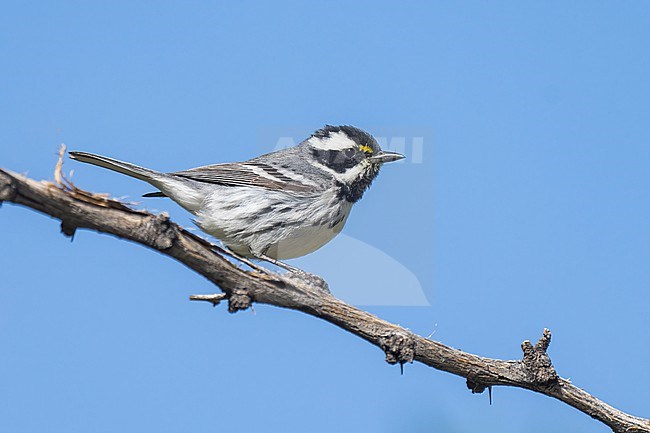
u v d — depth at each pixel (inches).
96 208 308.0
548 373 372.8
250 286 341.1
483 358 374.3
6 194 291.6
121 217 312.8
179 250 323.6
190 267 330.6
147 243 317.4
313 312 353.4
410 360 358.0
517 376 375.9
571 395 378.0
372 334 358.3
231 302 340.8
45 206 299.6
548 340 375.2
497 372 373.7
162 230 318.0
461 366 369.7
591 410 379.9
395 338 355.9
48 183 299.0
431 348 365.1
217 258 332.2
